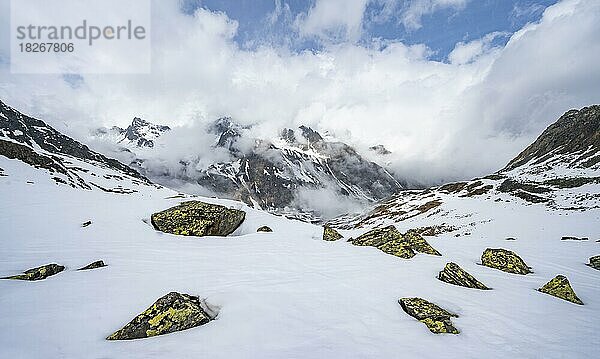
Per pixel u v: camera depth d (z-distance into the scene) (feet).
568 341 25.62
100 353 19.80
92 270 38.68
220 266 42.63
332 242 64.03
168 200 101.55
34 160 231.09
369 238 65.05
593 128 403.34
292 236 68.69
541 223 181.78
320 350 21.38
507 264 51.67
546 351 23.71
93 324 24.25
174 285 33.86
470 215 237.66
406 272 43.75
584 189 242.99
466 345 24.02
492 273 47.73
